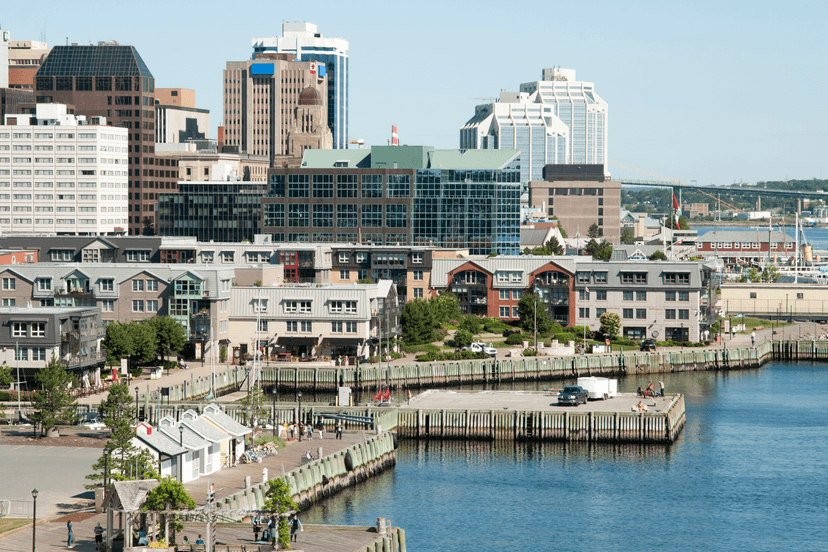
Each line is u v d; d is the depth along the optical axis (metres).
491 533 126.31
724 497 141.88
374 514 131.88
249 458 138.12
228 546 100.50
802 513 135.62
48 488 121.94
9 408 171.88
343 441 153.25
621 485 147.50
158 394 177.50
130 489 100.38
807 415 195.75
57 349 188.00
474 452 166.50
